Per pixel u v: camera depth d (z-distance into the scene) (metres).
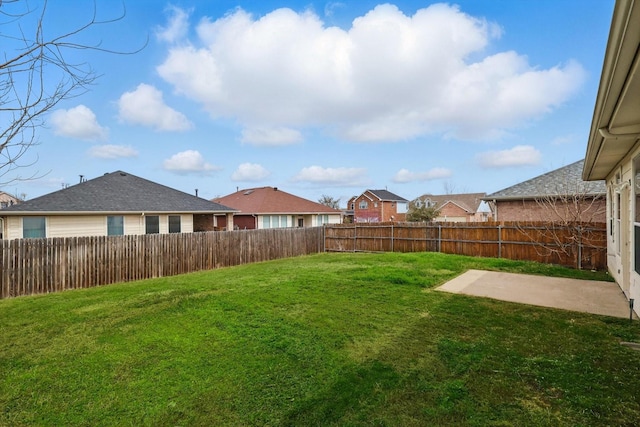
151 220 14.92
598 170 7.28
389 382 3.04
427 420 2.47
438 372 3.21
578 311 5.14
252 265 11.90
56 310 5.98
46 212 12.13
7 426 2.57
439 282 7.48
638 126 3.69
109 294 7.36
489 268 9.24
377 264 10.29
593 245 9.38
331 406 2.69
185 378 3.25
